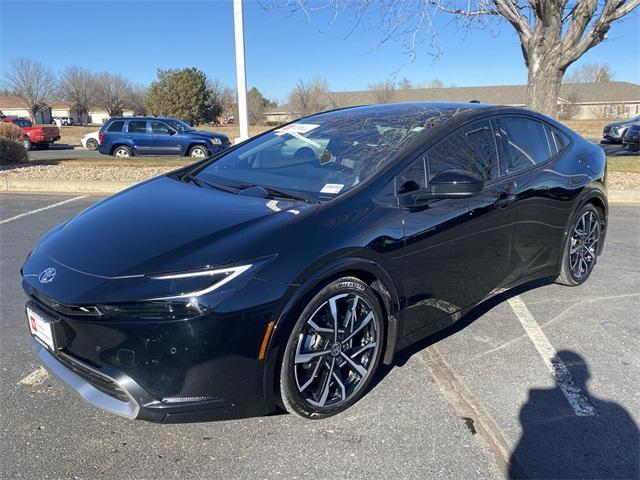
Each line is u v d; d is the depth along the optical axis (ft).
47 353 8.84
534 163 13.08
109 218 9.70
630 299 14.53
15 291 15.12
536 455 8.27
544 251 13.56
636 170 34.88
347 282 8.82
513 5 31.96
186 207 9.68
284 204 9.43
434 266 10.28
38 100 222.28
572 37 30.22
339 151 11.12
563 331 12.58
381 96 206.69
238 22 35.68
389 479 7.73
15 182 32.09
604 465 8.07
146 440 8.59
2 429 8.85
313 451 8.31
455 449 8.38
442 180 9.63
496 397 9.85
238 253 7.95
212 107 214.28
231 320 7.63
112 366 7.71
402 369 10.82
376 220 9.25
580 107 205.87
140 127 59.00
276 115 210.59
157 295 7.50
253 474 7.81
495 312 13.66
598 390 10.11
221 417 8.02
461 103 13.11
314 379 8.82
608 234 21.39
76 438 8.63
